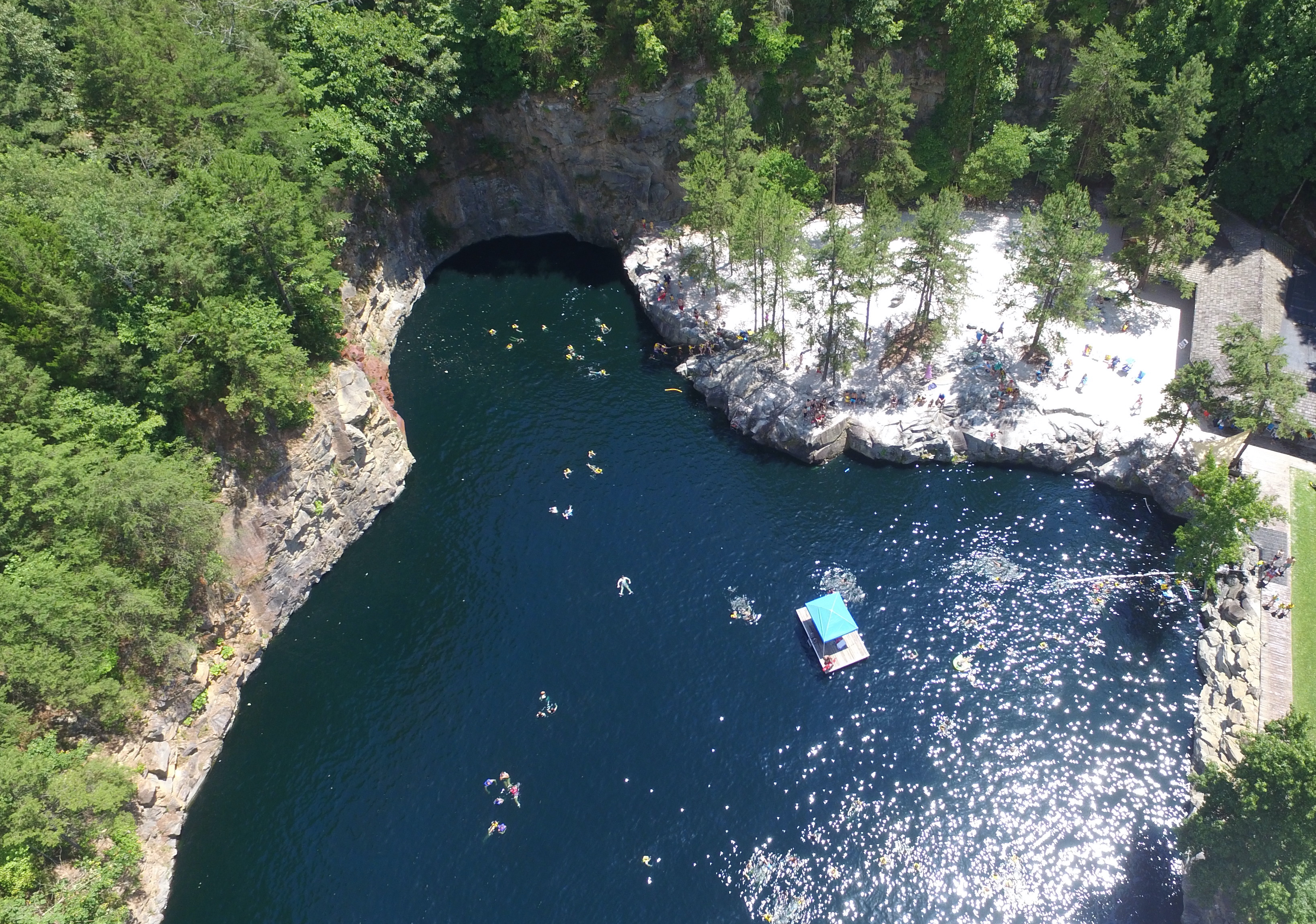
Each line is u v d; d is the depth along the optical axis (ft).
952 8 302.04
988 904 178.19
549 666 218.79
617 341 309.42
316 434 228.84
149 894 179.42
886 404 268.41
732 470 264.52
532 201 348.38
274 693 216.54
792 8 317.01
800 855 185.47
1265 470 239.71
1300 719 157.69
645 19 304.09
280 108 247.91
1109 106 288.30
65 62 236.02
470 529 250.78
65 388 193.98
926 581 233.14
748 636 222.89
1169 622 221.66
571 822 190.80
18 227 190.49
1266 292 270.05
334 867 185.68
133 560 192.44
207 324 201.87
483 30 306.76
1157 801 190.80
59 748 176.65
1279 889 145.07
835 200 334.03
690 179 289.12
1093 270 261.24
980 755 199.82
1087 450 254.68
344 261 285.23
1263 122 280.72
